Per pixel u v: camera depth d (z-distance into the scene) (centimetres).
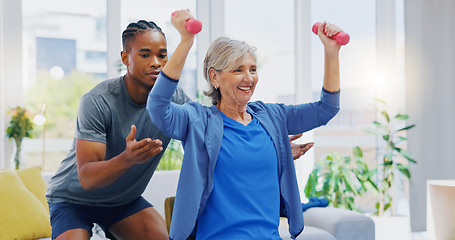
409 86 495
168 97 131
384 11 506
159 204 315
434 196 337
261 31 477
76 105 412
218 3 458
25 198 282
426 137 496
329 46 153
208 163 138
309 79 489
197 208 134
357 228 330
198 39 453
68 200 194
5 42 391
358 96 501
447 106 498
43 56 404
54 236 190
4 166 385
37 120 372
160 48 178
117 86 185
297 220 150
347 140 496
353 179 478
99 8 418
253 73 144
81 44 413
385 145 498
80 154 174
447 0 498
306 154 487
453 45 498
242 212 136
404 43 510
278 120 154
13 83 394
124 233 204
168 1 440
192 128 138
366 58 506
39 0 402
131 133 143
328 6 497
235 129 142
